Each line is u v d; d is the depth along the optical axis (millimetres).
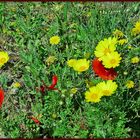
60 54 1251
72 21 1409
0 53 1125
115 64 1000
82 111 1123
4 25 1438
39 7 1478
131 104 1098
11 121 1098
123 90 1038
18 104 1187
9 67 1306
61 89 1127
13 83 1240
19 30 1391
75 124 1078
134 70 1134
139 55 1151
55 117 1087
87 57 1163
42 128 1116
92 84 1074
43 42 1331
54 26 1354
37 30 1377
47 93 1163
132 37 1204
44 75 1189
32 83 1183
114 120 1040
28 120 1104
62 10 1444
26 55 1293
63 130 1074
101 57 1017
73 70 1154
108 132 1027
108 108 1021
